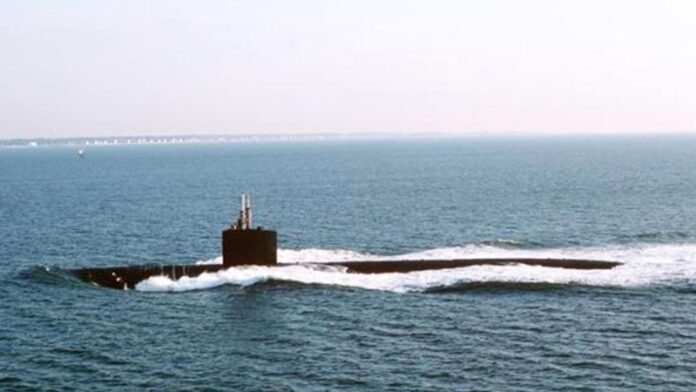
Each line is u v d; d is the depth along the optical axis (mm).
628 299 77625
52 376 58531
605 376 57656
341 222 146250
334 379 57375
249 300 78375
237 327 70125
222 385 56469
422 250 113188
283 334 67938
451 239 123250
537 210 158500
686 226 129500
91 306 77688
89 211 174000
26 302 79375
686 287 81812
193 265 88062
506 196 189875
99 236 131375
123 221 153125
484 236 125250
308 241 123375
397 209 166625
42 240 127188
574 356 61719
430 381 56844
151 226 144625
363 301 77562
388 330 68812
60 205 190000
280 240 124812
